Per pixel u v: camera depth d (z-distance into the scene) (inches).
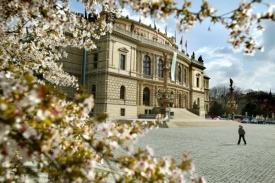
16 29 312.7
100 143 124.0
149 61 2476.6
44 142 104.7
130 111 2114.9
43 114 96.5
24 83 100.1
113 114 1963.6
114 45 2022.6
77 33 314.8
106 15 321.7
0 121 88.0
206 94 4399.6
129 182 117.6
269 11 127.6
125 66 2114.9
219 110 4338.1
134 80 2183.8
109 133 120.6
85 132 154.0
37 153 108.3
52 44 339.6
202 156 588.1
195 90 3250.5
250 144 850.8
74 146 151.9
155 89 2474.2
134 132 151.4
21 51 328.5
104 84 1950.1
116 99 2004.2
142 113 2313.0
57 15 238.2
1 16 236.2
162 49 2541.8
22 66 308.2
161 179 115.5
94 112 1972.2
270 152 691.4
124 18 2496.3
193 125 1744.6
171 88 2736.2
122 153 503.8
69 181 107.3
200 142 853.8
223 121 2290.8
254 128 1907.0
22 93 96.1
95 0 259.3
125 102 2079.2
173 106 2763.3
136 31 2578.7
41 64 349.7
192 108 3024.1
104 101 1921.8
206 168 464.1
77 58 2086.6
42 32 319.9
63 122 136.1
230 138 1034.1
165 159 123.8
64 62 1987.0
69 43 338.3
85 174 106.3
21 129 99.4
